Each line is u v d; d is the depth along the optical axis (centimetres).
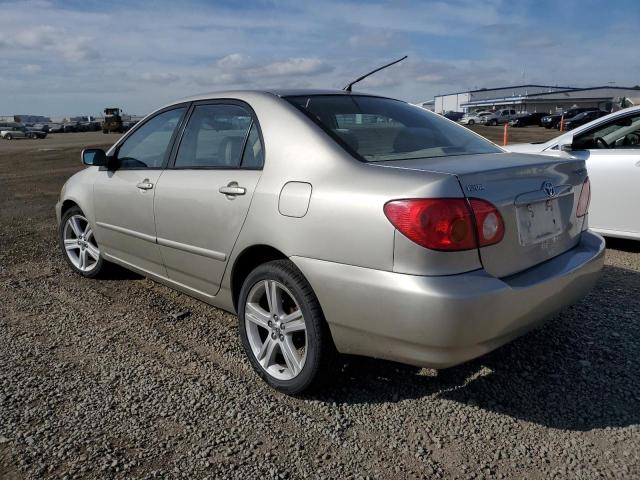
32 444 260
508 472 239
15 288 486
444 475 238
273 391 307
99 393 305
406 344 246
